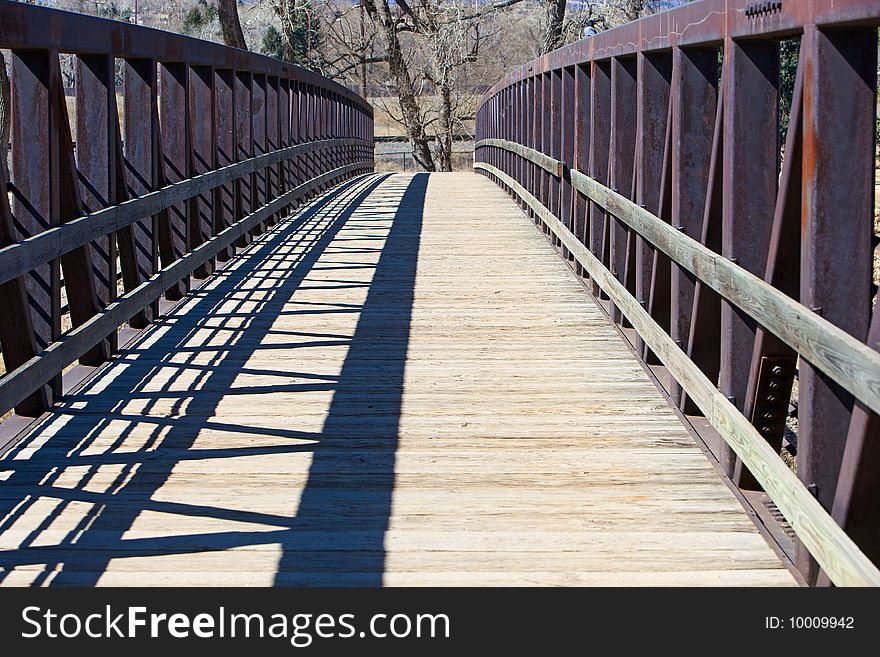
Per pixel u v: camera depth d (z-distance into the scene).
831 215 2.67
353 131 19.11
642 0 25.86
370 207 12.13
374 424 4.31
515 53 34.50
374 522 3.34
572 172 7.35
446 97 31.41
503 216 11.11
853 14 2.39
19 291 3.93
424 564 3.05
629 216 5.14
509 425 4.29
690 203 4.25
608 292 5.86
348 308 6.50
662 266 4.68
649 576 2.96
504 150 14.68
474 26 31.11
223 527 3.30
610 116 6.26
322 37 32.97
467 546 3.16
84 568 3.03
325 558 3.09
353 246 8.98
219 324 6.08
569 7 30.42
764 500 3.47
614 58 5.75
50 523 3.33
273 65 9.92
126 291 5.56
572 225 7.49
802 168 2.86
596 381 4.93
